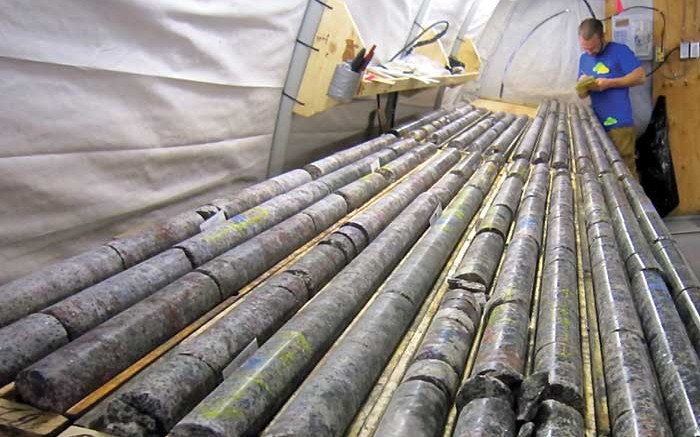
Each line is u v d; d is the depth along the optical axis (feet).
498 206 6.19
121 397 2.56
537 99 18.40
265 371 2.86
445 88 15.71
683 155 15.70
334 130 9.61
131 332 3.04
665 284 4.62
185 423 2.43
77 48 4.16
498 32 17.67
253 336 3.29
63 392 2.62
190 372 2.80
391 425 2.67
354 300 3.86
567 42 17.61
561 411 2.81
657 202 15.93
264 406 2.71
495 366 3.04
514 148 10.71
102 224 5.08
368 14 8.68
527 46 17.99
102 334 2.94
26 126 4.04
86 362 2.76
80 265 3.58
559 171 8.40
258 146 7.00
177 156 5.64
